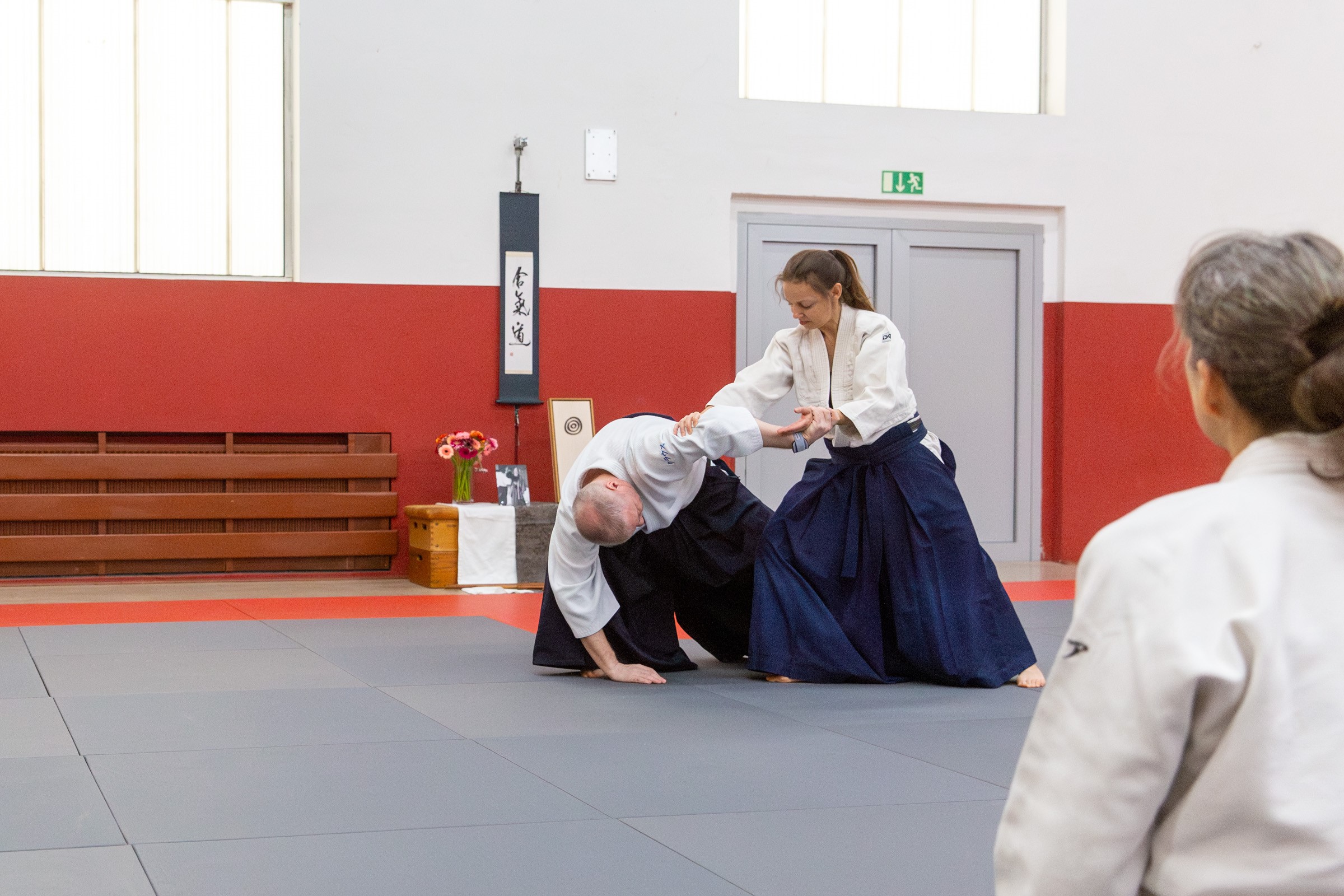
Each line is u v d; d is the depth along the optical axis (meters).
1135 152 9.45
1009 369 9.42
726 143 8.84
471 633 5.85
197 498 8.02
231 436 8.15
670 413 8.77
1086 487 9.43
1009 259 9.41
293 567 8.30
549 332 8.60
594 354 8.66
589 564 4.39
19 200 7.90
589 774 3.11
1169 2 9.45
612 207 8.67
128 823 2.64
